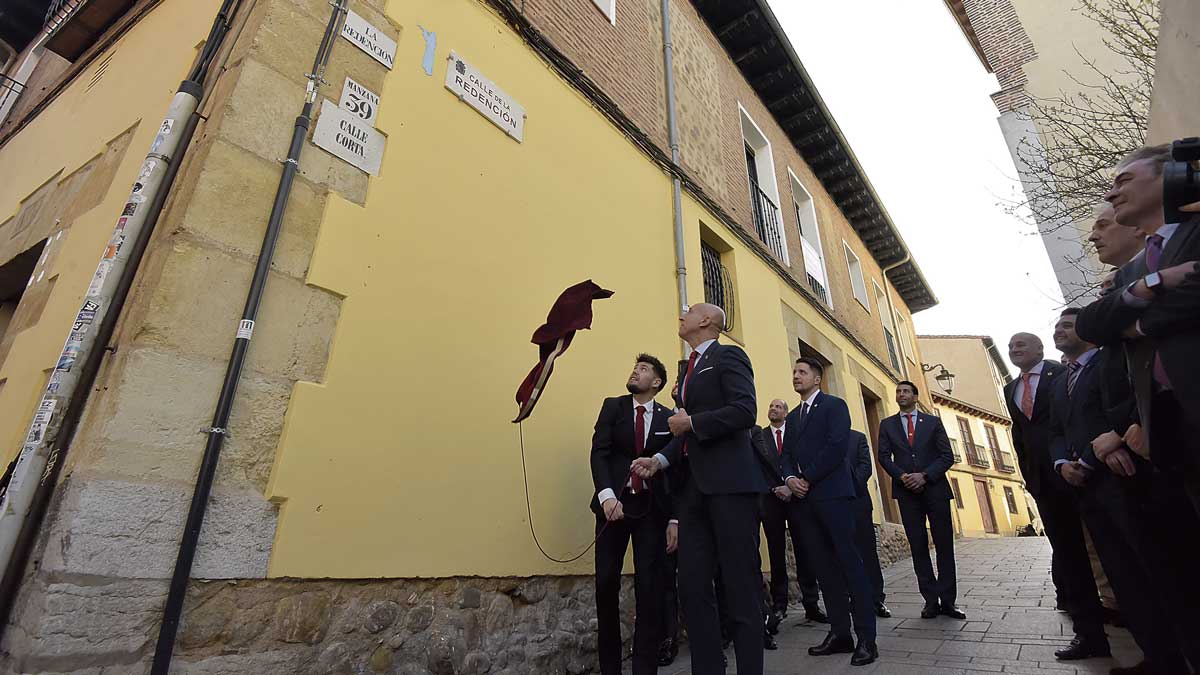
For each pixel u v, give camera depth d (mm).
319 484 2258
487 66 3832
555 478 3408
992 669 2846
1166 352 1583
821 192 11266
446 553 2664
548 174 4102
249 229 2285
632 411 3229
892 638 3646
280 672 1995
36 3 6320
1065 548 3104
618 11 5930
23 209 4254
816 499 3471
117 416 1812
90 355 1999
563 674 3051
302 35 2707
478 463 2949
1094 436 2506
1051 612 4004
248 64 2455
